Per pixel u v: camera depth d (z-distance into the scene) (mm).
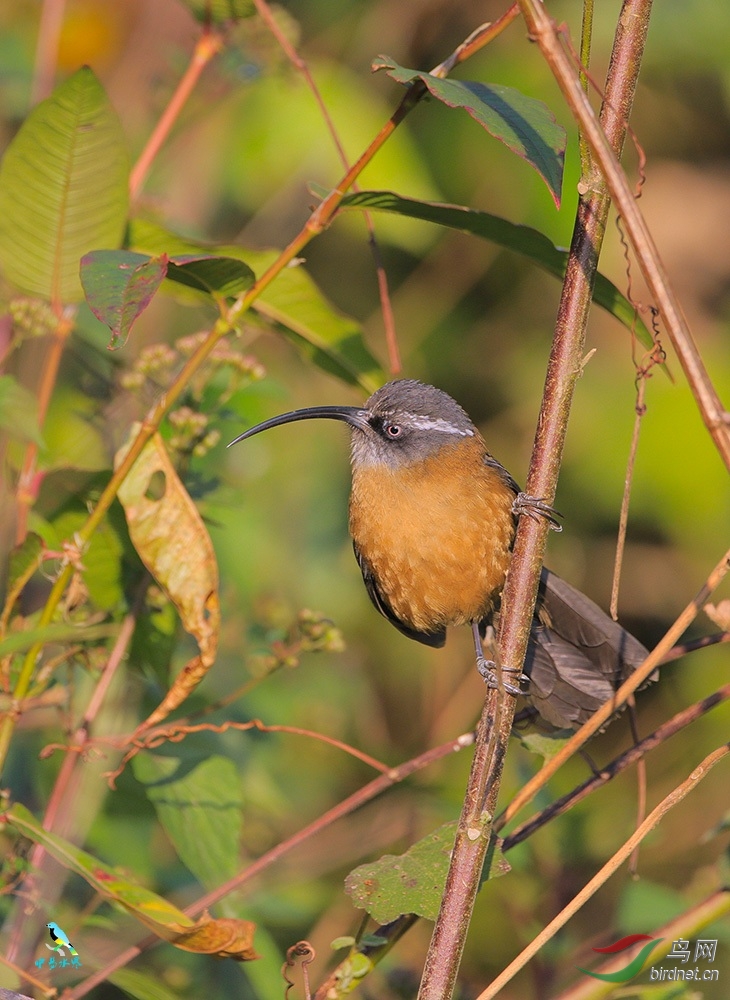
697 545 15297
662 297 5328
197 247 8070
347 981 6609
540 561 6480
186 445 8320
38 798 9211
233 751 10375
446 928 5926
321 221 6711
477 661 8688
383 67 6145
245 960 6207
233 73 10031
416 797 12352
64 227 7480
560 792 13719
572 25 14773
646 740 7016
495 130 5922
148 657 8195
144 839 9484
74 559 6801
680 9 15289
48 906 7137
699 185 16406
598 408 15641
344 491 14836
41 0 12242
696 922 7410
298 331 8523
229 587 11023
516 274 15977
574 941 10305
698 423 15367
